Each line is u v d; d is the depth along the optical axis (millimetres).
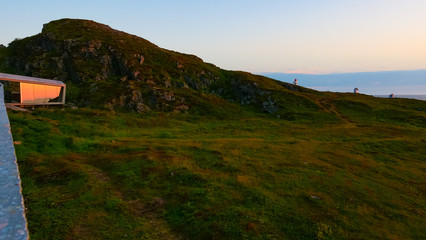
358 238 14125
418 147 44094
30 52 107938
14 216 3072
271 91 112812
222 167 24422
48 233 12219
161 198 17203
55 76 93062
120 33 150500
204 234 13258
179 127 56719
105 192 17562
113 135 40000
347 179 24359
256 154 31438
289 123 72875
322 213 16500
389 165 32438
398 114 88938
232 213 15219
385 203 19719
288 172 24562
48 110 48469
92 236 12445
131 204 16234
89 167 22453
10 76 52469
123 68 105750
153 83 103312
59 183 18484
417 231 15883
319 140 48656
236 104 105062
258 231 13617
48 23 139625
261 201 17312
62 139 30375
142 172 21672
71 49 105250
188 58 151375
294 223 14914
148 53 129375
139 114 69250
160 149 30656
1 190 3646
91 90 83938
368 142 46281
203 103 90188
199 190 18234
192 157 27688
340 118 82312
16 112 39156
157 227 13977
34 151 25094
